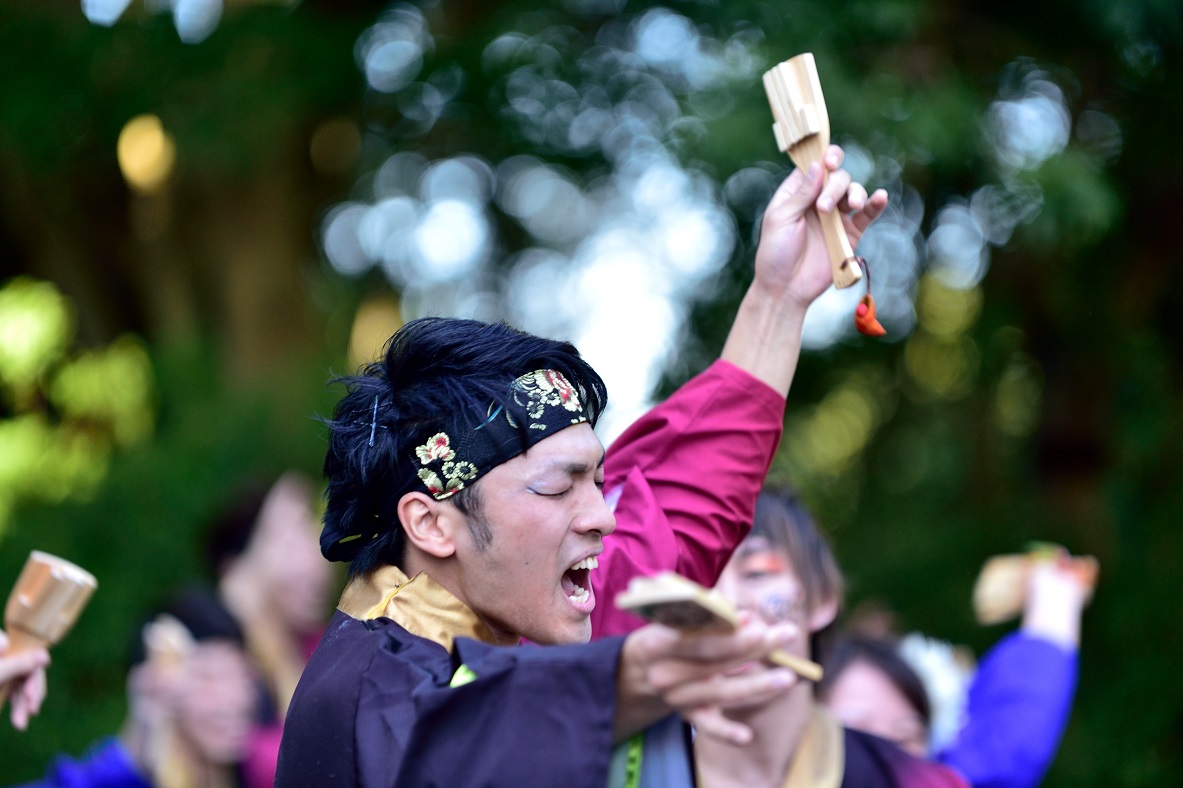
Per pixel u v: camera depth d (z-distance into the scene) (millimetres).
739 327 4223
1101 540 15336
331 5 16188
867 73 12273
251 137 15398
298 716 3137
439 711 2604
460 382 3328
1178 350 15664
